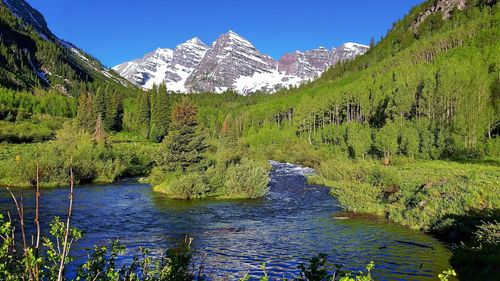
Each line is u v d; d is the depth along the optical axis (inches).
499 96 2726.4
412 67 4156.0
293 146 3366.1
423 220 920.9
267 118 5452.8
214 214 1128.2
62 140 2471.7
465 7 7352.4
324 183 1822.1
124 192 1581.0
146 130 4365.2
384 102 3560.5
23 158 1844.2
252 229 928.3
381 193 1280.8
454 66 3051.2
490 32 4466.0
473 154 2322.8
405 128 2628.0
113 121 4507.9
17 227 863.7
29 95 5113.2
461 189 1058.1
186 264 281.3
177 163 1760.6
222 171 1598.2
